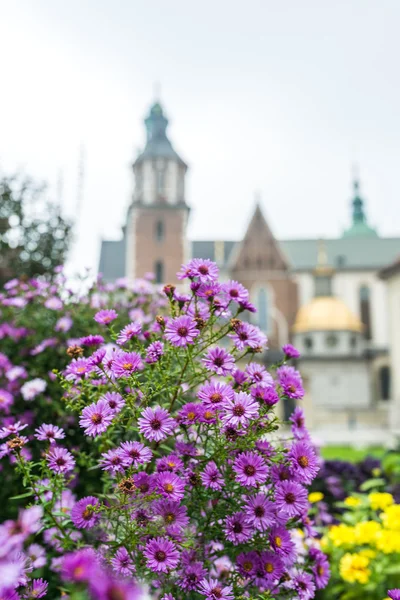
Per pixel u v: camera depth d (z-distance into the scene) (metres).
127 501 1.75
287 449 1.99
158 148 47.31
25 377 3.71
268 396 1.93
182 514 1.78
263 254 46.09
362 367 40.25
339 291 50.34
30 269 7.48
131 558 1.76
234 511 1.86
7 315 4.45
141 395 2.03
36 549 2.09
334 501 4.61
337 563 3.22
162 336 2.22
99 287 4.32
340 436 26.66
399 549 3.03
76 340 3.70
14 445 1.95
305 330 41.94
